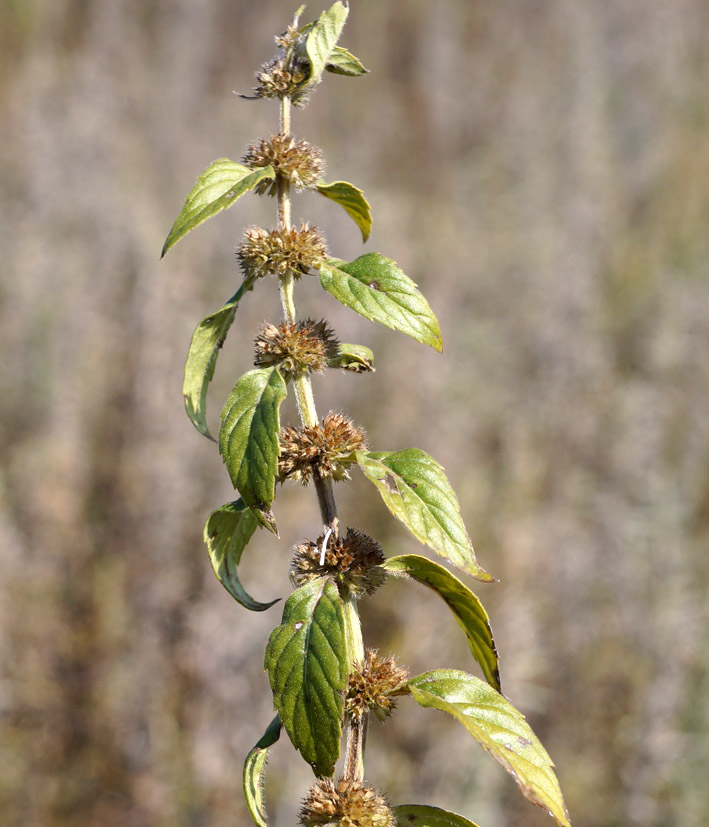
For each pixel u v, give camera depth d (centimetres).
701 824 500
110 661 564
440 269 941
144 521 611
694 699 537
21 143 998
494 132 1391
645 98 1393
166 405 666
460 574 593
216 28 1514
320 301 752
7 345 744
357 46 1645
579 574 599
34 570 598
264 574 575
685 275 965
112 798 529
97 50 1289
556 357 788
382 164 1340
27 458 673
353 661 173
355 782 171
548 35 1620
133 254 801
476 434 743
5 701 543
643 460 655
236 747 527
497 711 160
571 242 938
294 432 182
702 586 589
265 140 188
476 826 167
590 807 519
